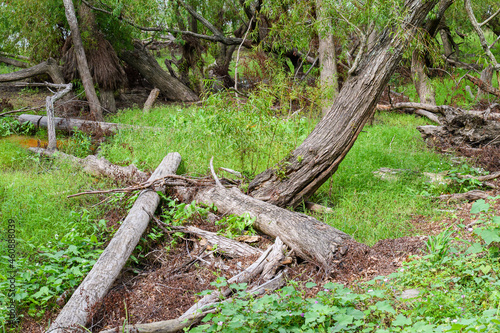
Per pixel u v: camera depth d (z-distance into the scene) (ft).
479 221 14.56
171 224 17.74
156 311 12.92
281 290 12.58
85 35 37.65
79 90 39.29
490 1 42.96
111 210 19.02
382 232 17.01
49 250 15.38
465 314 9.97
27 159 25.88
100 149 28.50
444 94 44.55
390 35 18.62
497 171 22.72
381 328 10.07
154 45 53.83
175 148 26.84
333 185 21.94
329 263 13.89
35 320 12.90
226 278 14.06
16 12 37.99
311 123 28.81
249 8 41.91
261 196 18.86
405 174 22.77
